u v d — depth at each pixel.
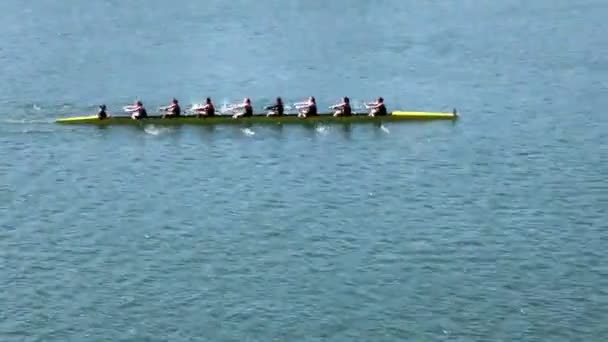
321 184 86.31
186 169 89.44
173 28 146.25
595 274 70.44
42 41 139.12
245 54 131.62
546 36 139.62
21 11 158.25
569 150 93.94
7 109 106.12
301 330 63.72
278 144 95.25
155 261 72.38
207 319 64.94
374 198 83.44
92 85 117.00
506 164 90.69
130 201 82.69
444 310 65.94
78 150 93.44
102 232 77.00
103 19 152.25
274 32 143.75
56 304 66.62
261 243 75.19
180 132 98.06
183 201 82.75
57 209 81.00
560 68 122.81
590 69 122.12
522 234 76.44
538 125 101.12
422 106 108.38
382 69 123.75
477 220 78.94
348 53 131.75
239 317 65.12
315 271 70.88
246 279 69.81
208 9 158.50
